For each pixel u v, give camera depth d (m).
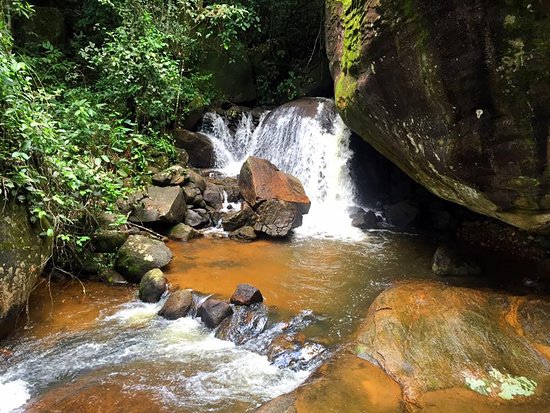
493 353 3.73
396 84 4.45
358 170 8.89
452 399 3.26
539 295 4.92
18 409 3.28
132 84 7.81
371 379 3.49
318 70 11.92
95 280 5.36
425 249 6.71
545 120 3.34
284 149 9.60
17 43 8.48
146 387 3.56
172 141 8.98
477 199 4.41
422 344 3.83
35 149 4.15
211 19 9.76
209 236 6.96
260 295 4.84
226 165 9.95
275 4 11.68
